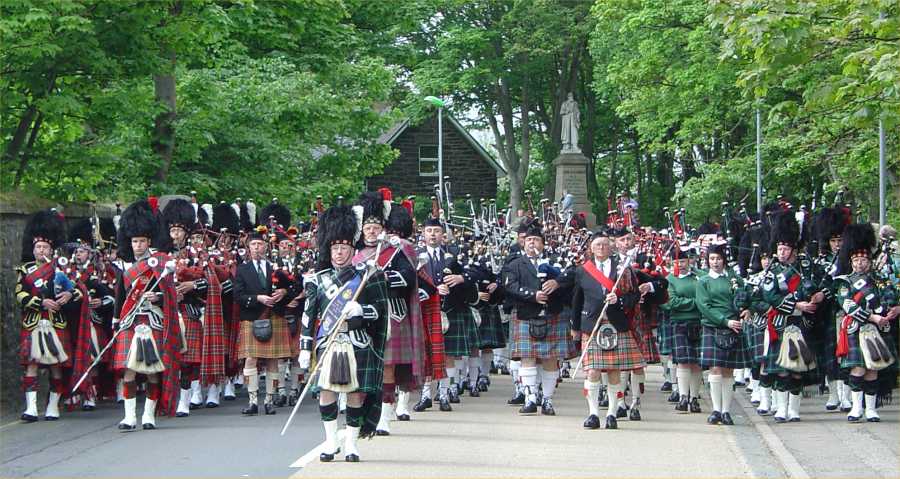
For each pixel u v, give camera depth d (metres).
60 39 13.95
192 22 15.99
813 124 18.75
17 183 14.65
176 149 18.97
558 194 40.47
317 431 10.27
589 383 10.70
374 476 7.88
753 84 11.85
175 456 8.80
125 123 16.91
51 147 15.27
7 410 11.57
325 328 8.33
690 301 11.89
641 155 50.09
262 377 14.29
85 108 15.01
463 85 42.28
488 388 14.66
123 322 10.34
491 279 13.05
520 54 43.91
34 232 11.16
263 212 14.04
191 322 11.81
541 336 11.63
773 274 11.13
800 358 11.02
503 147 47.50
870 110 12.09
